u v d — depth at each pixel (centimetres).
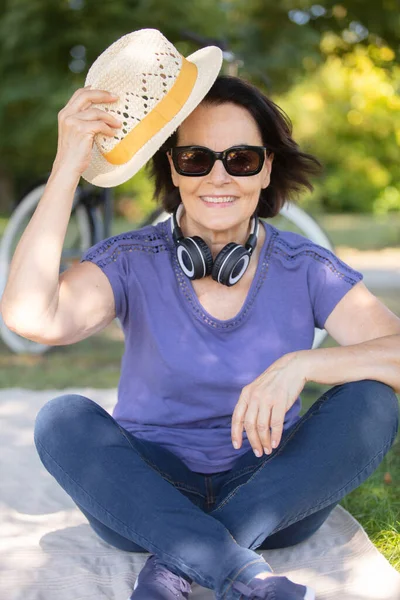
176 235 218
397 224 1788
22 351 535
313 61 1179
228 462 219
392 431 203
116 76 202
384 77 1334
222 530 177
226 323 213
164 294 215
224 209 211
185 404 217
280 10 1140
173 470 211
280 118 221
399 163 2120
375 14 1084
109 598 199
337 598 194
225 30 1223
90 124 200
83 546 231
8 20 1308
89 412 200
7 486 281
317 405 205
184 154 209
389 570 208
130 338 220
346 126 1962
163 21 1309
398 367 204
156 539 179
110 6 1301
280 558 218
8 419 364
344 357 203
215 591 171
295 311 221
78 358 526
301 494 191
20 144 1692
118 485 187
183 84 203
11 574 212
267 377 199
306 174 238
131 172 204
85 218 492
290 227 531
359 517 252
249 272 220
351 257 1138
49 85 1421
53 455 196
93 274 213
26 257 200
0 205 2052
